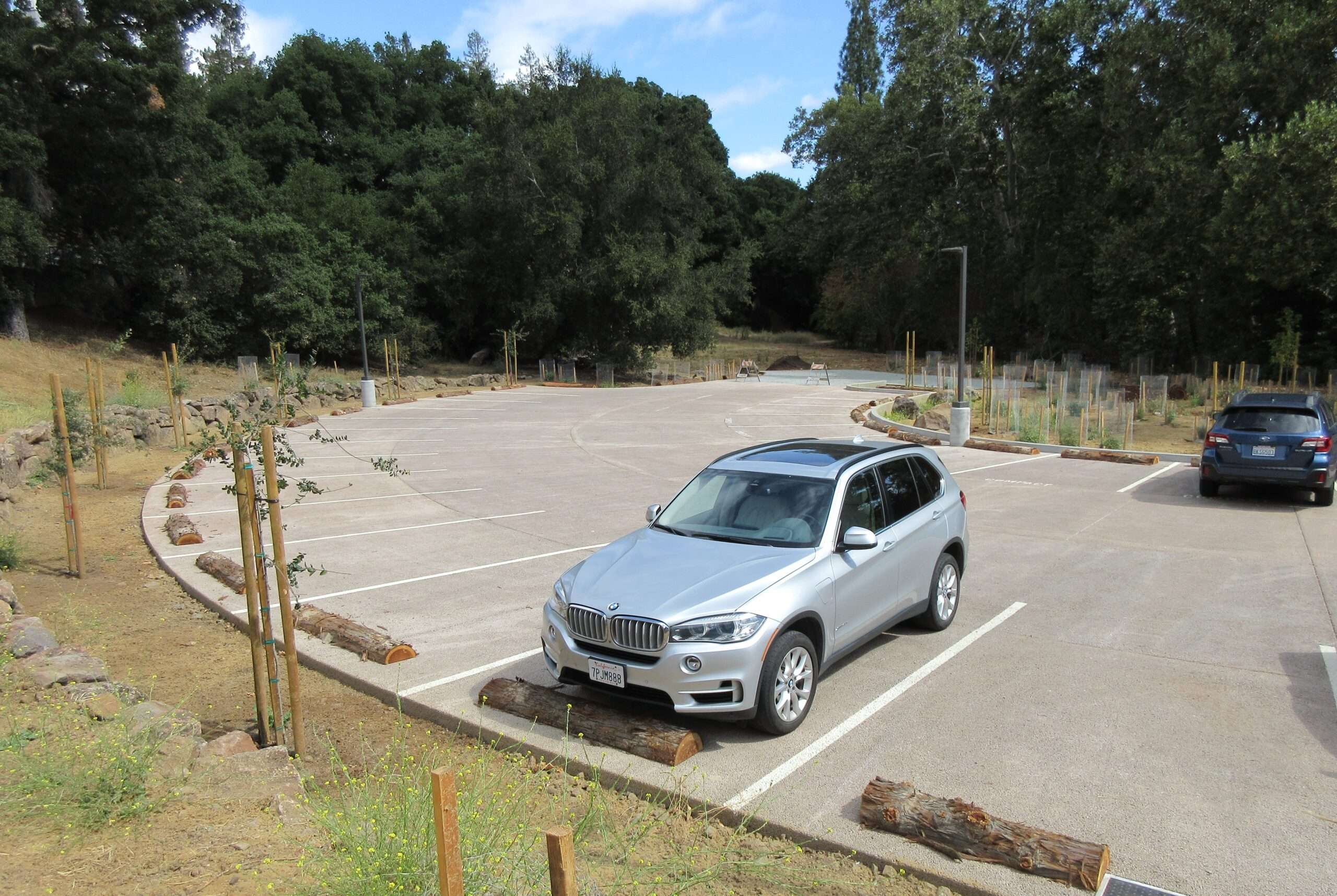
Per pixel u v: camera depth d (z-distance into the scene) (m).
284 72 54.72
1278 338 31.34
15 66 28.20
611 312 48.03
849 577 6.01
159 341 35.97
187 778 4.47
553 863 2.59
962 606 8.23
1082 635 7.35
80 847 3.76
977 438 21.62
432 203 50.41
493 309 50.66
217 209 37.56
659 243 48.22
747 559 5.79
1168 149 34.38
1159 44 36.22
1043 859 3.92
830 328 74.31
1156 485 15.32
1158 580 9.12
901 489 7.12
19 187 28.94
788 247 81.88
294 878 3.46
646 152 48.81
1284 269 29.31
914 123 50.97
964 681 6.33
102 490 14.66
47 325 32.03
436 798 2.57
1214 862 4.05
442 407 31.00
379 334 42.81
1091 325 44.59
